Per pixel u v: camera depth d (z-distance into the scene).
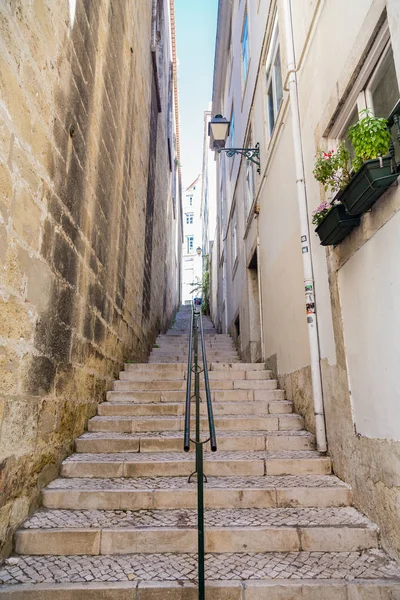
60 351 3.18
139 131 7.19
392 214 2.25
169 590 2.09
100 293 4.42
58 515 2.71
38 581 2.16
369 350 2.60
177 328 15.53
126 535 2.48
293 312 4.43
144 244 7.91
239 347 8.77
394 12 2.15
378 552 2.43
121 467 3.24
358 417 2.80
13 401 2.38
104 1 4.48
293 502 2.90
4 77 2.21
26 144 2.50
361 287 2.69
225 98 12.59
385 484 2.41
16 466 2.45
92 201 4.03
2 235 2.21
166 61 13.09
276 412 4.45
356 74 2.71
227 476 3.28
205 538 2.50
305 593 2.09
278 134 5.12
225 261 12.37
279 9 4.93
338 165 2.59
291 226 4.49
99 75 4.27
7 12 2.25
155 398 4.72
